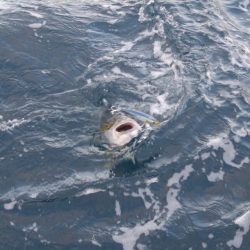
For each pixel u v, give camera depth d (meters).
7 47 14.66
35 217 9.82
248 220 9.82
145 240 9.41
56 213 9.90
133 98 13.12
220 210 10.07
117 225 9.70
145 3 18.17
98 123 12.03
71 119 12.23
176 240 9.42
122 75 14.16
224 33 16.78
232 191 10.54
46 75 13.86
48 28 15.92
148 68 14.52
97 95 13.20
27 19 16.30
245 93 13.54
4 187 10.48
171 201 10.21
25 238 9.40
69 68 14.30
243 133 12.04
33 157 11.16
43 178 10.68
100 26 16.69
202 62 14.86
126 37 16.23
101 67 14.49
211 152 11.38
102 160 11.04
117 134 11.19
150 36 16.27
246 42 16.61
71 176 10.70
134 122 11.41
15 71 13.85
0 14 16.48
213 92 13.46
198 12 18.08
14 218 9.78
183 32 16.45
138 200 10.20
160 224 9.72
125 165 10.92
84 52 15.09
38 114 12.37
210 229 9.64
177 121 12.23
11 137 11.66
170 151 11.32
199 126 12.14
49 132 11.86
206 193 10.46
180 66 14.61
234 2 19.92
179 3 18.48
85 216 9.86
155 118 12.30
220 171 10.97
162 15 17.41
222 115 12.58
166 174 10.77
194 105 12.81
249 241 9.46
